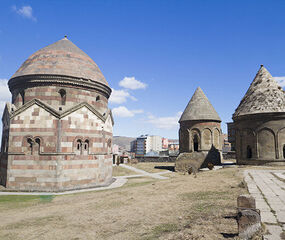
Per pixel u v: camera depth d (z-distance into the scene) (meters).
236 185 13.76
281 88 27.17
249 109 27.02
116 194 15.54
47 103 21.52
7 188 19.78
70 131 20.72
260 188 12.36
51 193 18.78
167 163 47.47
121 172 34.06
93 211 11.10
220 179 17.09
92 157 21.92
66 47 25.28
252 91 28.69
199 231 6.94
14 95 23.27
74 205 13.00
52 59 23.08
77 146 21.11
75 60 24.05
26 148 20.19
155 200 12.34
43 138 20.11
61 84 21.98
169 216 9.13
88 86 23.16
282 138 24.86
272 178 15.85
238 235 6.16
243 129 27.88
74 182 20.39
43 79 21.56
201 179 18.48
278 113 24.94
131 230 7.95
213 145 36.16
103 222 9.19
